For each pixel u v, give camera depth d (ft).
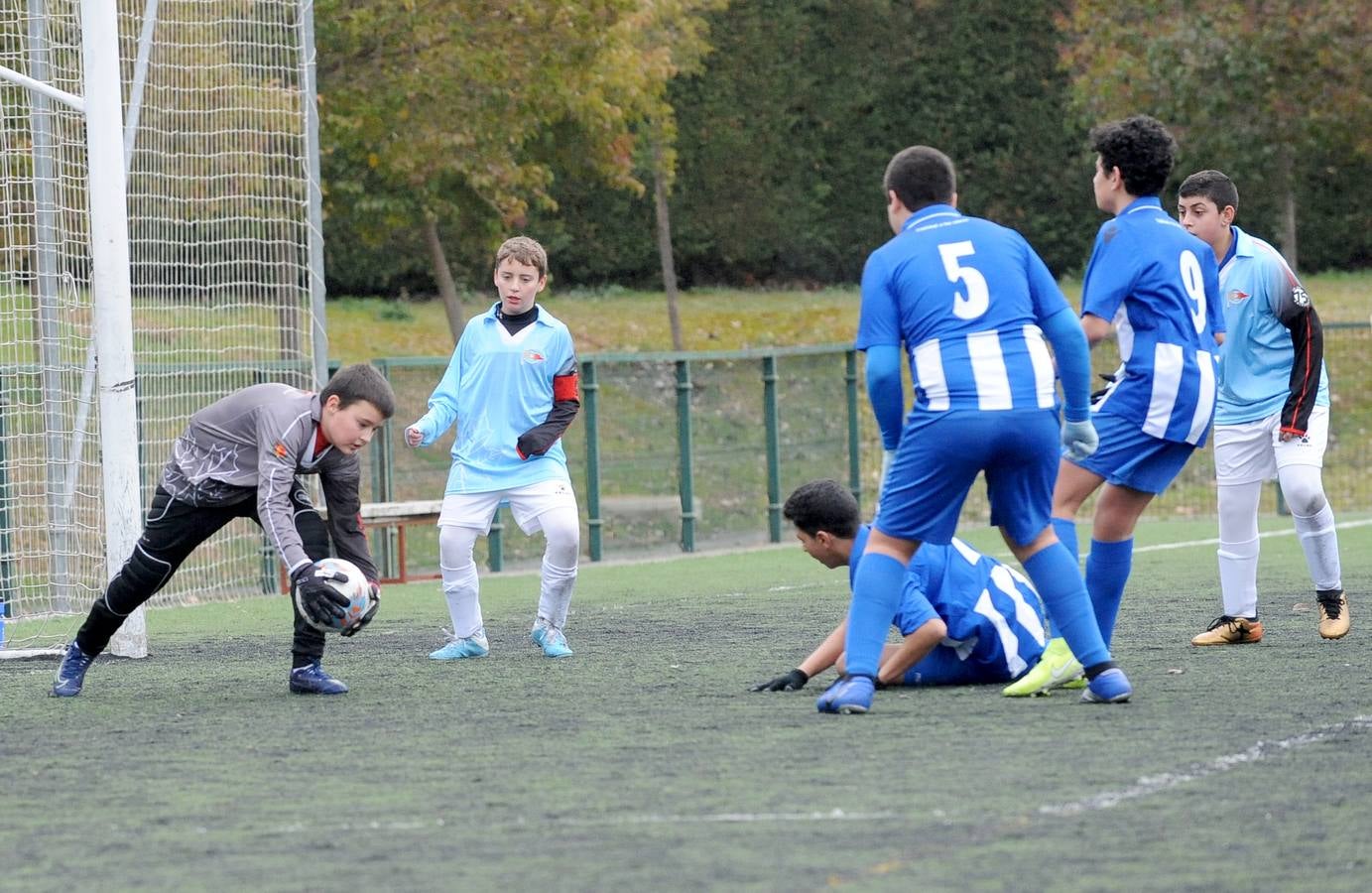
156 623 84.99
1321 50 180.86
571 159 165.99
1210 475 164.14
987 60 268.82
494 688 58.39
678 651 68.59
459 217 158.81
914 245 48.65
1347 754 42.57
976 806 37.22
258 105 92.99
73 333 82.99
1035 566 50.29
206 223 92.38
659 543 128.77
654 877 31.89
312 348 94.63
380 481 114.73
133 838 36.24
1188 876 31.40
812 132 269.03
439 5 144.05
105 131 68.64
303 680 58.18
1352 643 66.39
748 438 136.26
